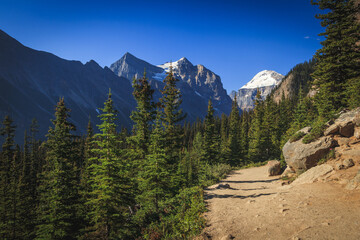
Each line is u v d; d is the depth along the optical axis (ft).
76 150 72.28
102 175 44.47
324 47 76.43
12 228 69.00
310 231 19.86
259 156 164.96
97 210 42.88
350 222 20.07
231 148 167.43
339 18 75.41
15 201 72.28
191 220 30.37
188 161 108.78
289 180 54.49
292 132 123.54
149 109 78.28
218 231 25.16
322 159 46.88
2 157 148.25
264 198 37.52
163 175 49.78
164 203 50.08
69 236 49.44
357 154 39.86
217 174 100.07
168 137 83.20
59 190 52.54
